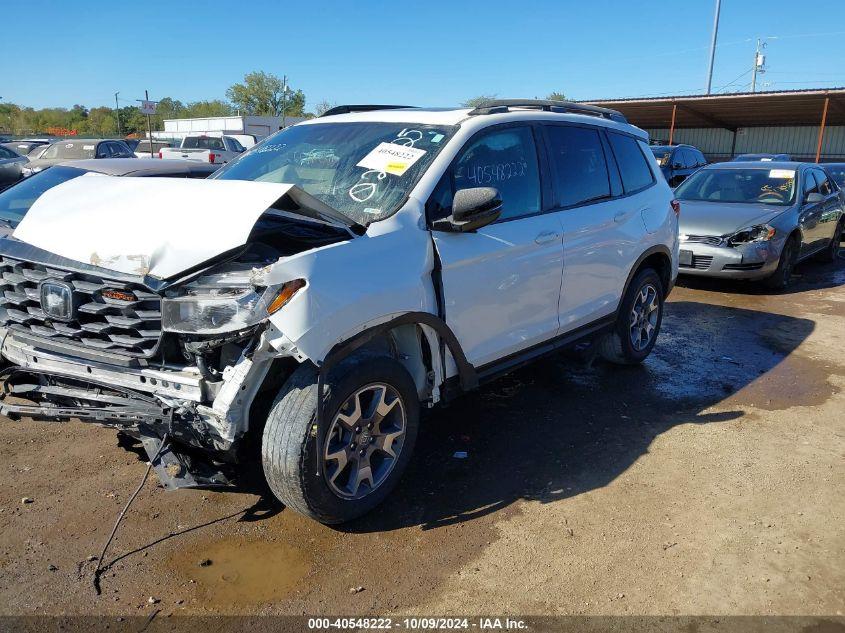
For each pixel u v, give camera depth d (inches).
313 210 126.3
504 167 162.2
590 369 226.7
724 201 377.4
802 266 439.8
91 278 121.0
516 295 161.3
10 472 148.2
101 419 121.0
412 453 151.3
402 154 151.6
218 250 113.1
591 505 143.5
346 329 118.8
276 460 118.9
